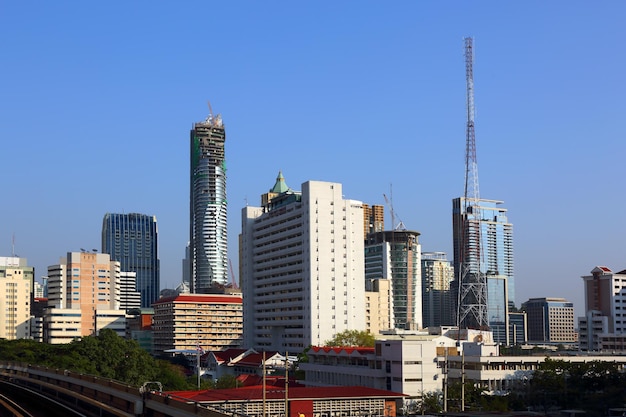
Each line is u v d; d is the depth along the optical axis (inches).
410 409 7017.7
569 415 6820.9
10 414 3698.3
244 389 6407.5
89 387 4365.2
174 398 3230.8
